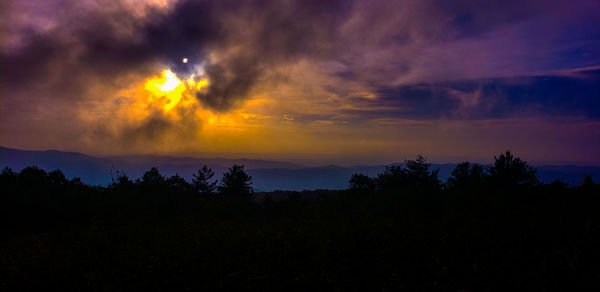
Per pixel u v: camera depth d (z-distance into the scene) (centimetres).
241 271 590
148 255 673
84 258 654
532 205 984
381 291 503
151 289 520
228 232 881
